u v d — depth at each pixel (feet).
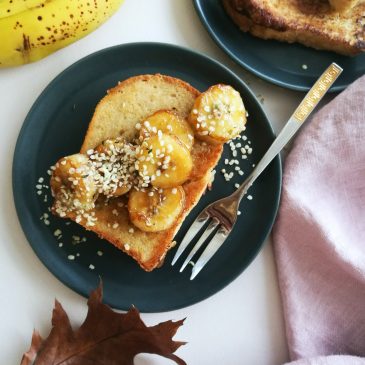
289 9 1.37
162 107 1.29
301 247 1.34
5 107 1.32
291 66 1.40
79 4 1.20
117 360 1.26
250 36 1.40
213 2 1.38
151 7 1.38
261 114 1.33
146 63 1.35
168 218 1.21
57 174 1.19
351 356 1.27
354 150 1.33
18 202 1.27
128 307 1.29
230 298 1.35
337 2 1.35
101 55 1.31
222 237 1.32
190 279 1.32
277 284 1.36
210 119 1.21
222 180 1.36
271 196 1.34
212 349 1.33
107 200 1.24
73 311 1.30
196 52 1.33
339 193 1.36
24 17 1.17
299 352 1.32
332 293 1.34
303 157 1.34
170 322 1.21
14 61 1.26
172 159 1.18
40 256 1.27
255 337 1.34
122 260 1.32
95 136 1.27
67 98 1.32
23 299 1.29
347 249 1.33
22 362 1.23
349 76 1.40
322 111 1.35
